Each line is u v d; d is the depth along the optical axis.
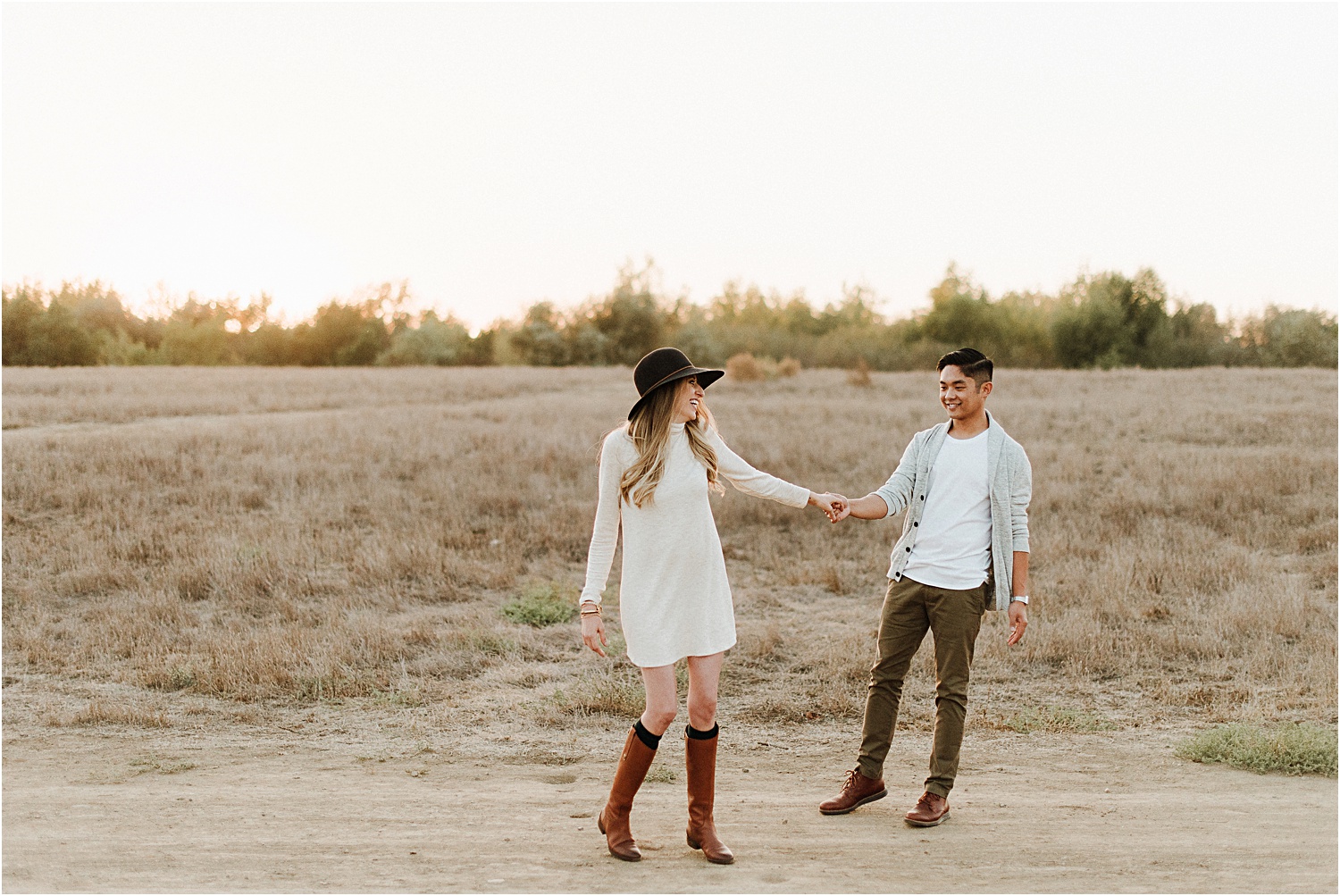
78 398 20.39
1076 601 7.50
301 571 8.15
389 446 13.89
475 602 7.85
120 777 4.39
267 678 5.90
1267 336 48.19
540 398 25.23
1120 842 3.54
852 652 6.50
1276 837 3.60
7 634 6.79
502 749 4.93
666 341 58.94
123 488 10.77
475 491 11.16
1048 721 5.36
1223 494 10.78
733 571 8.99
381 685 5.97
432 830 3.66
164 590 7.70
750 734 5.27
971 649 3.86
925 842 3.52
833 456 13.73
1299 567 8.53
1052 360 51.22
